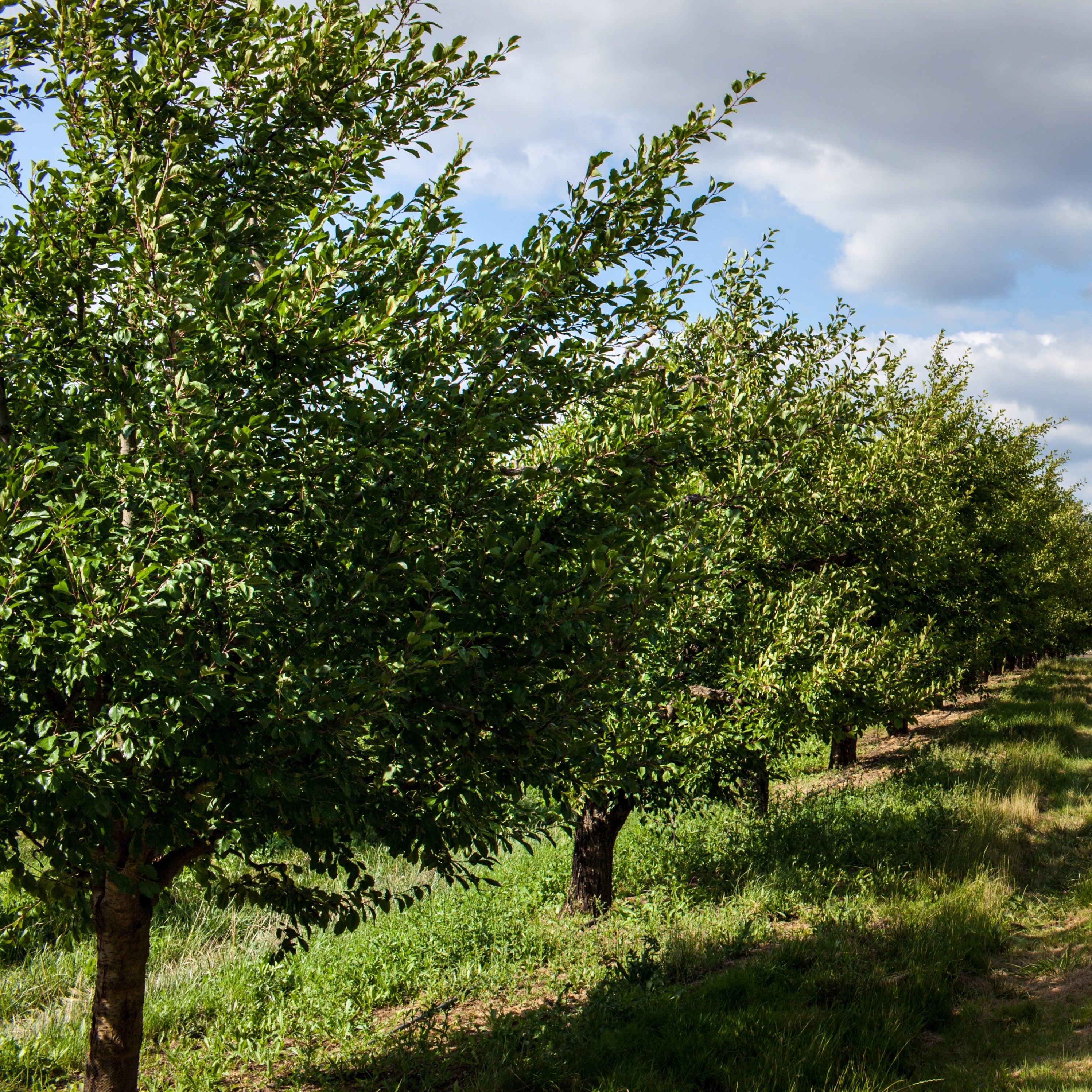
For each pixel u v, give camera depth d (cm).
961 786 1327
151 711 299
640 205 411
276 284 349
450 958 791
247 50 408
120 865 397
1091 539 4012
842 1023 563
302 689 310
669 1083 497
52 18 382
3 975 732
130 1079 417
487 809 420
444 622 352
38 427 382
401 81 431
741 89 398
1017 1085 489
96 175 373
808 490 998
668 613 679
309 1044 616
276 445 359
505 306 409
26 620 290
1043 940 758
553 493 424
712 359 898
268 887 454
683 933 790
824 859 1009
